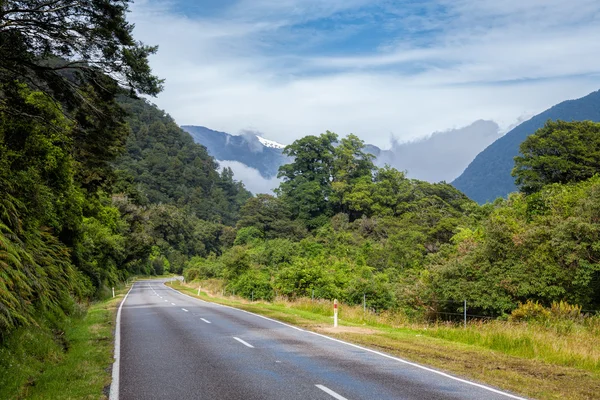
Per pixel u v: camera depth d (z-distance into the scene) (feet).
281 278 131.23
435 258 138.21
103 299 141.49
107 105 56.24
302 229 366.63
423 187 387.34
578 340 46.78
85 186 107.96
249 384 29.71
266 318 74.02
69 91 51.06
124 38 48.32
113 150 88.63
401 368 35.12
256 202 393.70
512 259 82.12
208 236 523.29
